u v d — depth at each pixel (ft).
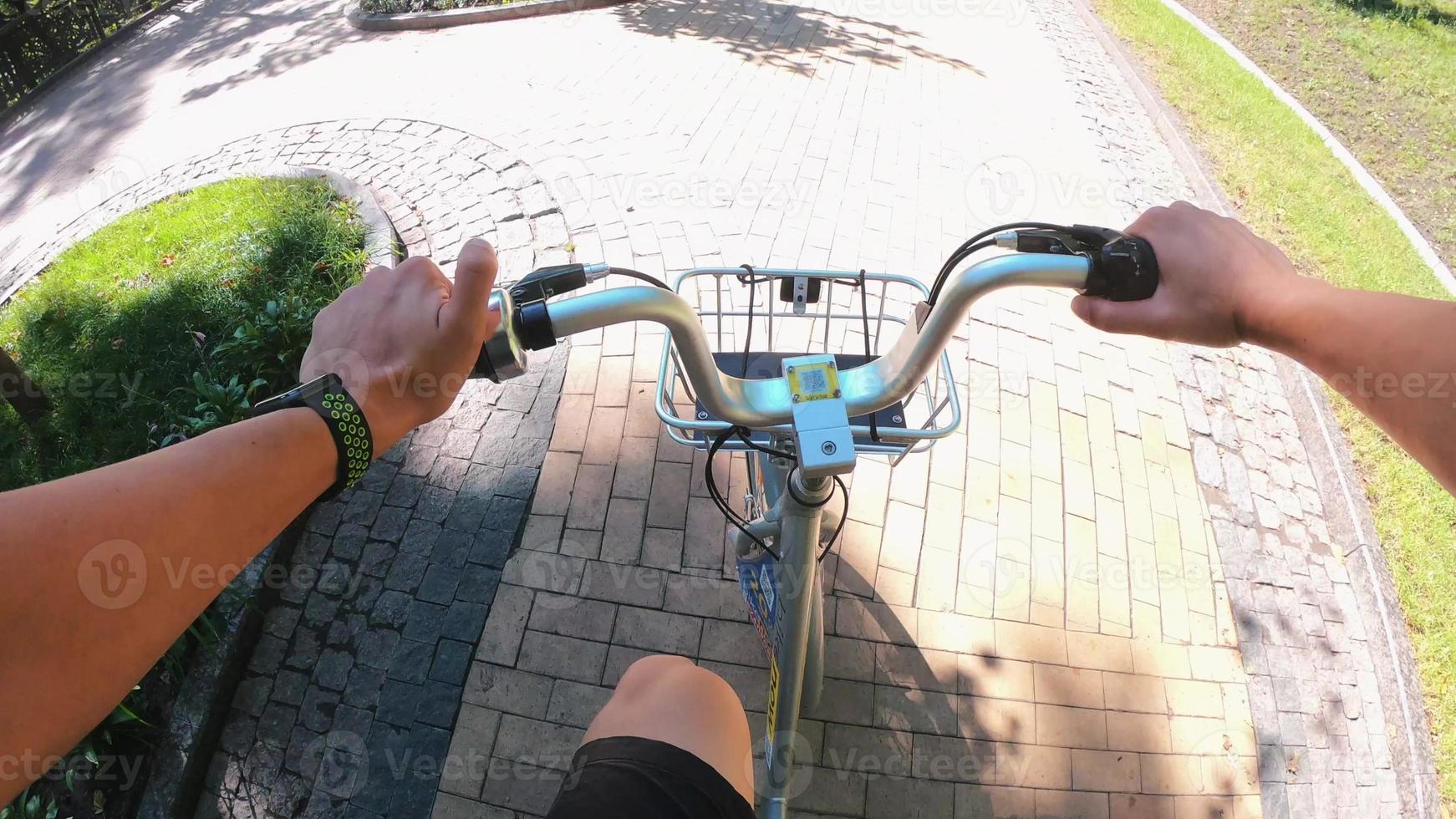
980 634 9.35
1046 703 8.93
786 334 12.21
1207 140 21.48
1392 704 9.62
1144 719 8.96
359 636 9.20
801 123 18.79
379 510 10.18
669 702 3.86
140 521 1.95
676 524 9.99
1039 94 21.84
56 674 1.80
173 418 11.44
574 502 10.19
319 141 18.30
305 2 30.81
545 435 10.93
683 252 13.99
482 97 19.69
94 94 26.63
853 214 15.47
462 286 2.67
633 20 24.32
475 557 9.71
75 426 11.68
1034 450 11.34
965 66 23.17
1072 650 9.36
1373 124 25.11
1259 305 2.98
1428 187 21.83
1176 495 11.22
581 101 19.20
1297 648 9.86
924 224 15.48
